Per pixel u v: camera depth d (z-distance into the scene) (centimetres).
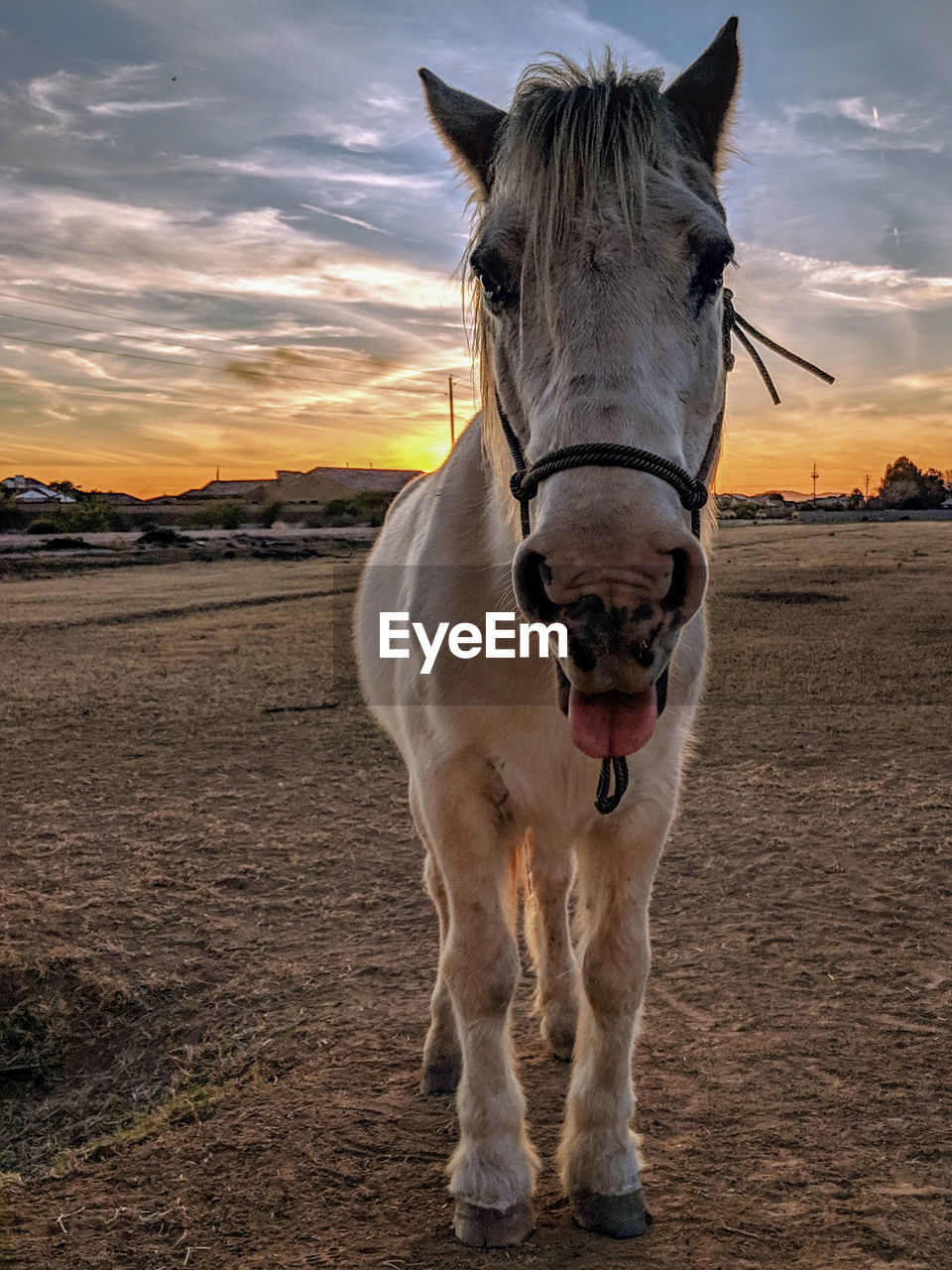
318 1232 201
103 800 543
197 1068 283
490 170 205
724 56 201
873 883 392
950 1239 193
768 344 238
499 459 200
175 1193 217
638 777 198
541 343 166
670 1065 265
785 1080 254
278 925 377
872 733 662
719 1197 208
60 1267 193
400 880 421
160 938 365
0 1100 291
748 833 457
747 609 1337
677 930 357
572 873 284
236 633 1267
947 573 1780
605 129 169
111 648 1149
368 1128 240
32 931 368
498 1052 205
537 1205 212
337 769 609
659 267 165
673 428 159
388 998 315
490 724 199
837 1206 204
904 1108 241
